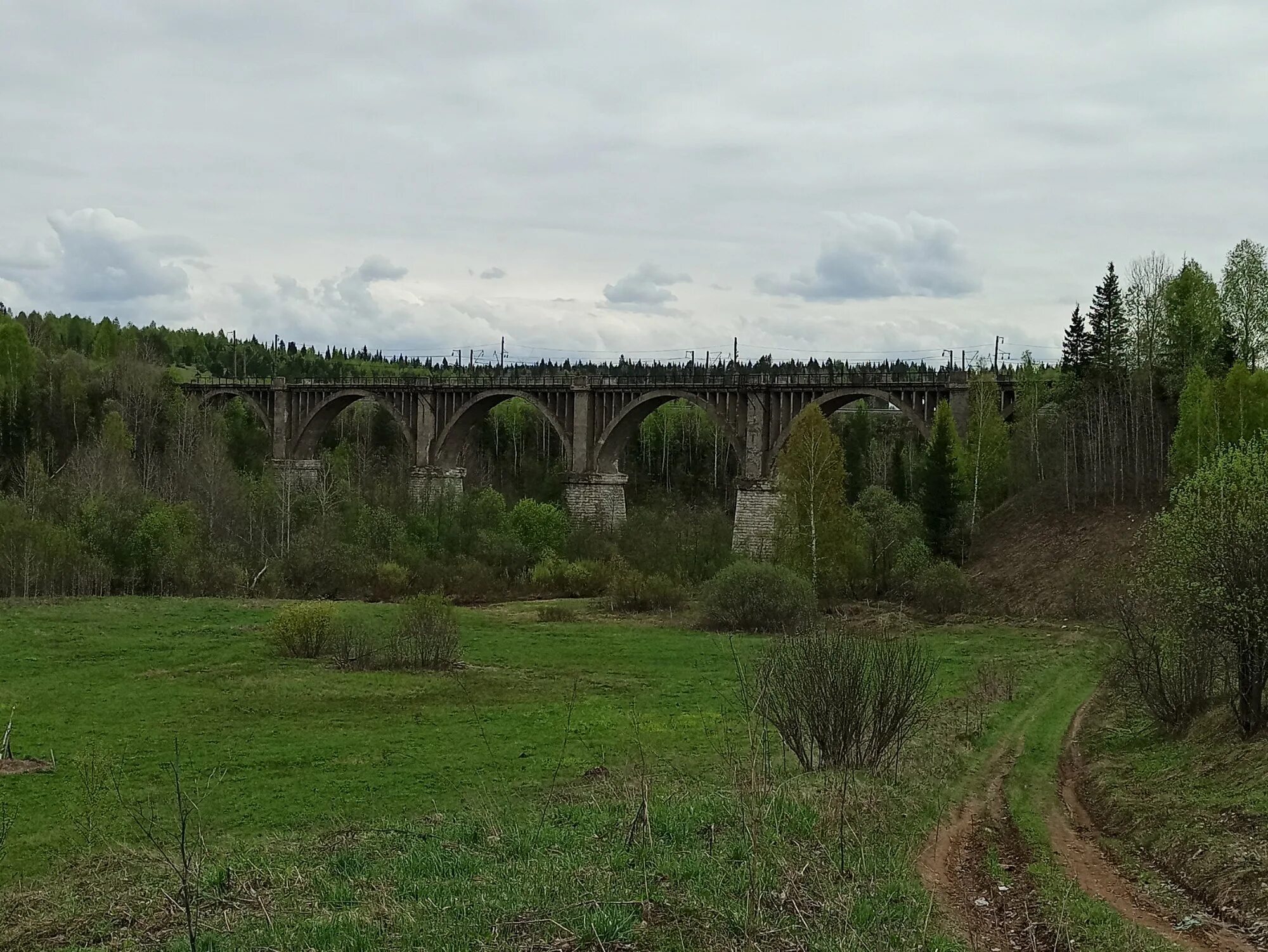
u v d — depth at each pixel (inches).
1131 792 932.6
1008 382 3280.0
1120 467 2847.0
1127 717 1296.8
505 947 486.0
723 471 4918.8
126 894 673.6
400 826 792.3
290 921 549.0
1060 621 2273.6
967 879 679.7
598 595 3031.5
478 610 2760.8
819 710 935.7
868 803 784.3
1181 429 2437.3
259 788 1143.0
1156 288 3073.3
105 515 2977.4
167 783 1168.2
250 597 2851.9
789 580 2401.6
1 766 1221.7
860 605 2581.2
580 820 753.0
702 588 2556.6
